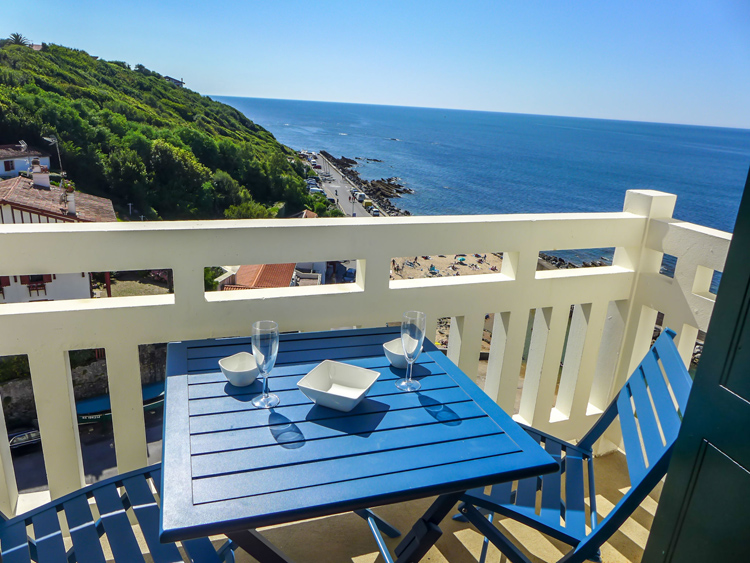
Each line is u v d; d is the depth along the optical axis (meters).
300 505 0.76
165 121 49.69
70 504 1.13
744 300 0.84
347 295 1.61
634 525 1.72
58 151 34.84
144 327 1.42
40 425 1.40
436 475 0.86
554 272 1.91
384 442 0.95
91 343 1.39
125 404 1.48
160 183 40.25
